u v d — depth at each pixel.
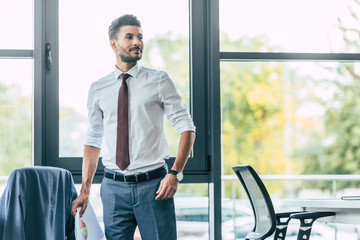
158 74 2.67
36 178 2.37
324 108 3.75
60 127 3.54
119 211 2.62
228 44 3.67
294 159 3.73
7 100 3.53
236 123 3.69
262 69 3.72
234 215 3.70
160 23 3.66
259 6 3.72
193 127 2.64
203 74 3.63
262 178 3.71
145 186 2.56
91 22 3.60
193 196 3.60
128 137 2.62
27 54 3.52
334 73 3.77
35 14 3.45
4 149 3.52
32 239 2.32
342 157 3.75
